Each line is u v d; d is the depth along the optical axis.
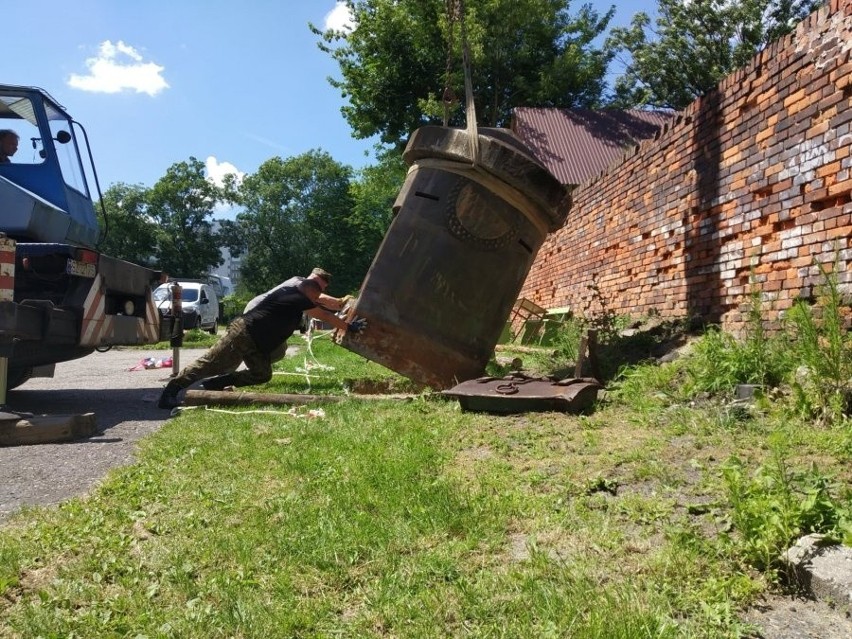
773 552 2.70
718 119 7.61
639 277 9.89
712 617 2.35
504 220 7.38
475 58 28.89
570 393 5.72
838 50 5.62
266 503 3.63
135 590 2.68
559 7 31.86
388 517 3.36
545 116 23.09
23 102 8.01
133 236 75.19
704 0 31.92
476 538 3.07
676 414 5.26
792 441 4.27
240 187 79.12
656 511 3.29
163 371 12.49
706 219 7.83
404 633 2.33
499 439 4.87
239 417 6.23
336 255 78.19
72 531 3.28
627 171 10.45
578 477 3.92
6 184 7.34
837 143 5.60
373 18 30.97
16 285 7.30
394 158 39.62
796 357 5.54
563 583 2.60
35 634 2.37
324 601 2.57
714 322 7.50
